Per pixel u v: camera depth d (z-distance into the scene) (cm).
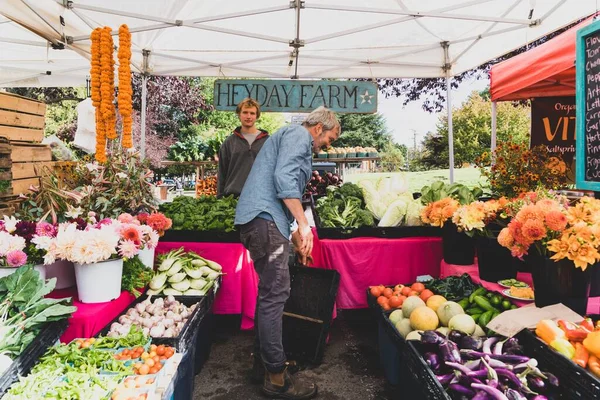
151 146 1523
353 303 349
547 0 405
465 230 282
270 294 254
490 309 242
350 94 539
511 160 385
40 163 380
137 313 250
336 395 272
